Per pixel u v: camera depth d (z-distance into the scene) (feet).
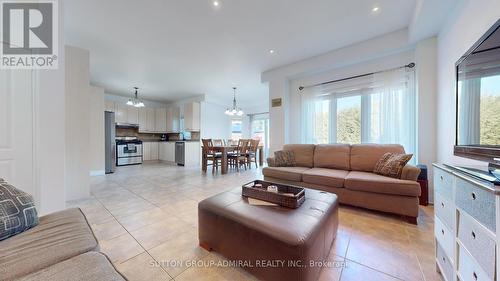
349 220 7.09
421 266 4.56
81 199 9.36
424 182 8.38
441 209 4.18
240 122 26.61
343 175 8.51
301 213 4.53
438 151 8.30
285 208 4.83
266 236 3.86
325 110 12.51
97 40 9.54
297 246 3.47
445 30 7.55
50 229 3.58
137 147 21.85
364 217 7.36
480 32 5.30
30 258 2.72
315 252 3.83
